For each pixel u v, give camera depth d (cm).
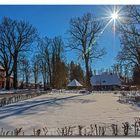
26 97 4275
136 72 4297
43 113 2084
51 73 8869
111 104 3030
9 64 7519
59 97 4709
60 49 8819
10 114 2025
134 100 3506
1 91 6950
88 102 3397
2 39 7388
